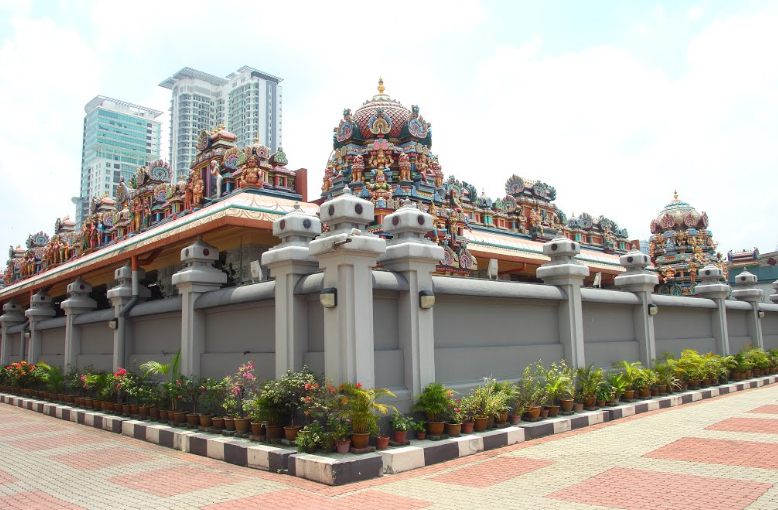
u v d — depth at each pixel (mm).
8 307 23531
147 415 11773
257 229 12711
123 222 21891
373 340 8500
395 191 13625
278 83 105438
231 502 6387
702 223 28734
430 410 8531
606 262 24031
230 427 9336
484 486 6723
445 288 9547
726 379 16219
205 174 16625
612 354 13531
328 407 7711
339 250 8109
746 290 19734
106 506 6535
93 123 105062
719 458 7789
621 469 7371
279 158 15672
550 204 25094
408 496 6363
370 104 15141
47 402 15938
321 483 6934
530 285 11320
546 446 8938
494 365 10523
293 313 8828
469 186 21109
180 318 12297
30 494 7230
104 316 15141
